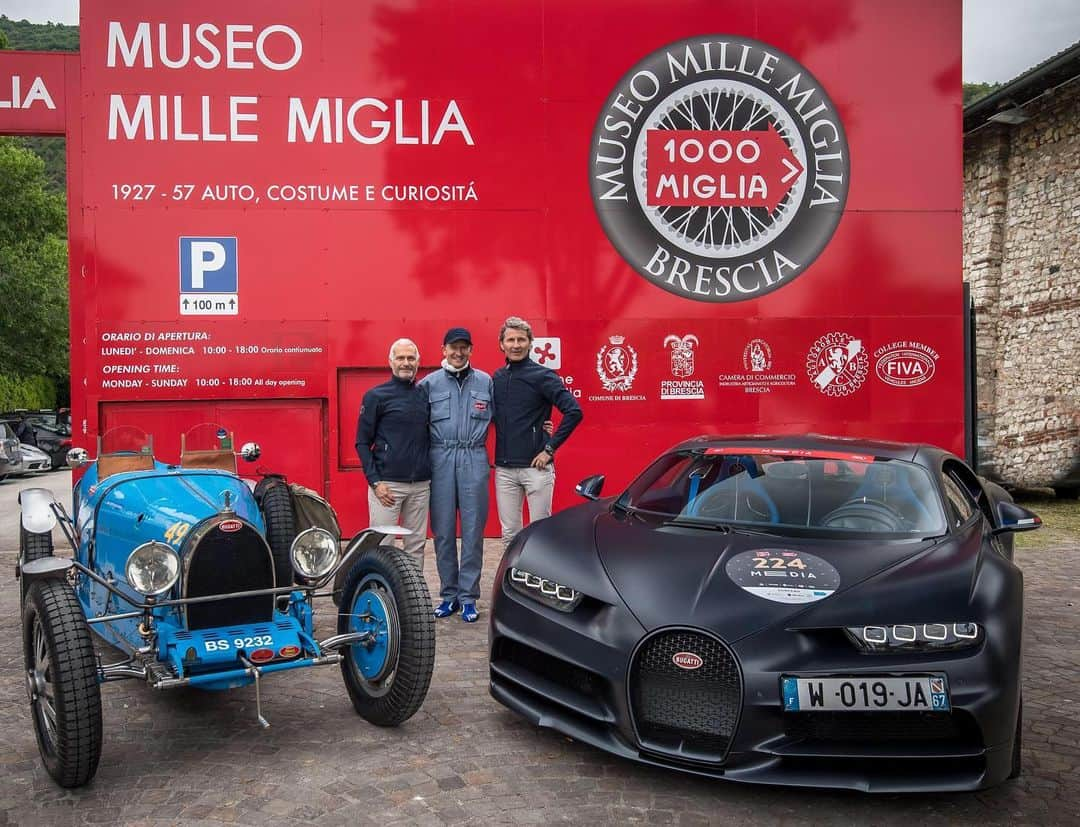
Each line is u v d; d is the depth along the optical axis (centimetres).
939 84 830
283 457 786
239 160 776
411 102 791
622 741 312
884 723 291
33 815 293
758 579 322
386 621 367
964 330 846
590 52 805
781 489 398
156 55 766
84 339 764
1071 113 1246
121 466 467
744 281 823
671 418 819
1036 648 494
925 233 834
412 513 545
